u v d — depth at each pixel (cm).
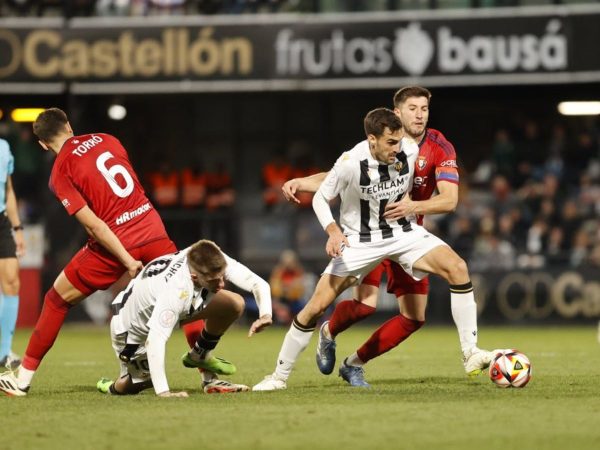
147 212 2336
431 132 2392
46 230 6378
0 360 3189
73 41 6075
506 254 6066
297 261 6081
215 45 6053
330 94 7256
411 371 2869
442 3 6278
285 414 1836
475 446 1519
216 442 1564
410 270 2309
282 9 6300
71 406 2000
